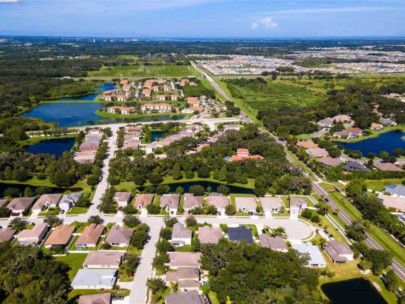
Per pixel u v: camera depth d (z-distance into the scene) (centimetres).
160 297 10912
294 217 15725
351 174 19712
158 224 14950
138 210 15938
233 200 17100
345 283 11850
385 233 14750
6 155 19950
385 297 11288
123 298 10862
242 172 19612
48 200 16188
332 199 17525
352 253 13025
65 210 15862
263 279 11100
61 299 10212
